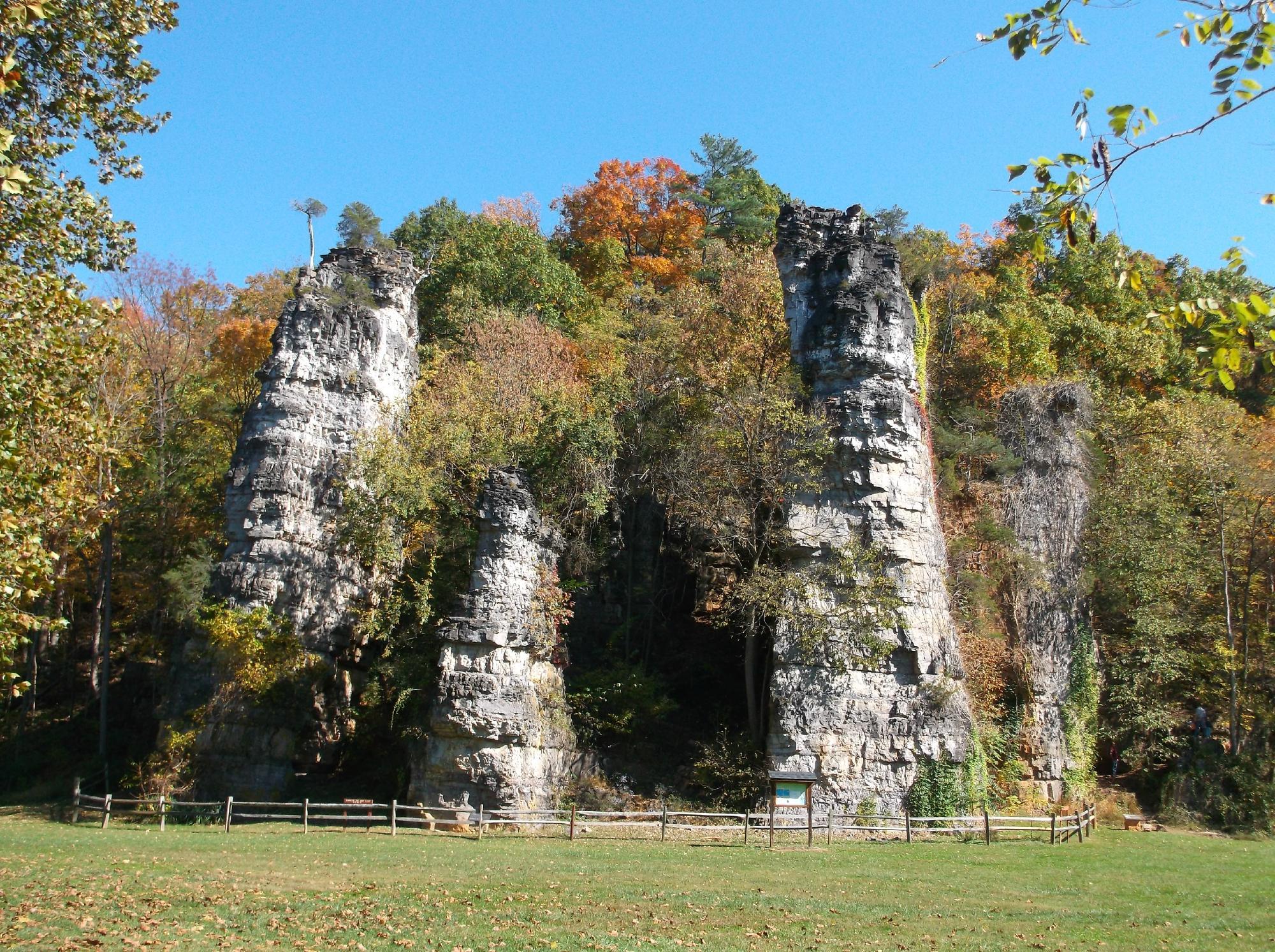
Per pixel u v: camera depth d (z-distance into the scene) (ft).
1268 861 84.12
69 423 65.46
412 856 79.30
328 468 129.90
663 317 165.27
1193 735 121.39
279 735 117.29
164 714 122.01
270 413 129.18
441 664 107.34
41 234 68.49
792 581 112.68
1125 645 131.03
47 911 54.80
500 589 108.99
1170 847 93.20
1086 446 138.21
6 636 60.59
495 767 103.71
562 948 49.73
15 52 65.57
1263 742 122.42
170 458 163.43
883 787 107.14
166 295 176.24
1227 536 139.13
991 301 179.32
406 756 113.29
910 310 124.47
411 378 146.10
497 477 113.80
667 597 142.00
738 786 110.52
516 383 148.25
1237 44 31.30
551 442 129.70
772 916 58.29
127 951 47.19
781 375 131.54
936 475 132.67
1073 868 78.13
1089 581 130.21
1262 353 35.17
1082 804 115.96
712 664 133.18
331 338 133.80
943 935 54.13
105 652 139.03
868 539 114.73
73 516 70.79
